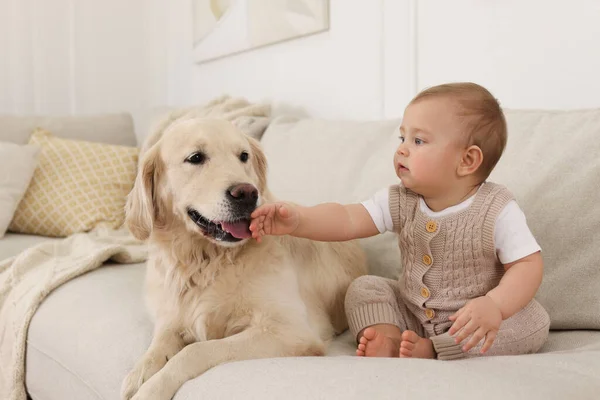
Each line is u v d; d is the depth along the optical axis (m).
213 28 3.53
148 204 1.49
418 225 1.28
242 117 2.59
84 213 2.72
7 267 2.14
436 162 1.22
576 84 1.71
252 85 3.26
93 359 1.47
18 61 3.94
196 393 1.06
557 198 1.40
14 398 1.81
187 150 1.44
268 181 2.17
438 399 0.85
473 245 1.22
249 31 3.15
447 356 1.18
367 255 1.76
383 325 1.31
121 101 4.30
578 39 1.69
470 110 1.21
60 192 2.76
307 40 2.80
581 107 1.70
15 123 3.21
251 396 0.97
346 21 2.54
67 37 4.08
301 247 1.57
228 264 1.40
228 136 1.48
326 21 2.63
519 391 0.86
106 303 1.67
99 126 3.42
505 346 1.18
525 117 1.57
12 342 1.84
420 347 1.17
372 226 1.36
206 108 2.92
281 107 3.02
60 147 2.92
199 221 1.40
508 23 1.89
